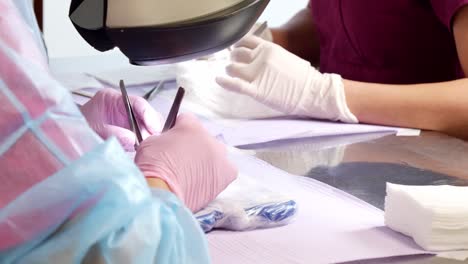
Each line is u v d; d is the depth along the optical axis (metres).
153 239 0.40
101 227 0.39
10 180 0.39
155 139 0.69
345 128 1.16
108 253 0.39
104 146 0.40
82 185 0.39
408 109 1.18
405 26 1.43
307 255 0.63
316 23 1.67
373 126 1.19
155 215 0.41
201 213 0.68
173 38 0.62
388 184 0.72
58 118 0.40
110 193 0.39
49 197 0.39
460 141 1.12
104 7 0.62
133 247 0.40
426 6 1.42
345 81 1.24
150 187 0.49
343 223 0.73
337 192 0.83
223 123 1.18
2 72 0.39
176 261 0.42
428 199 0.67
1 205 0.39
